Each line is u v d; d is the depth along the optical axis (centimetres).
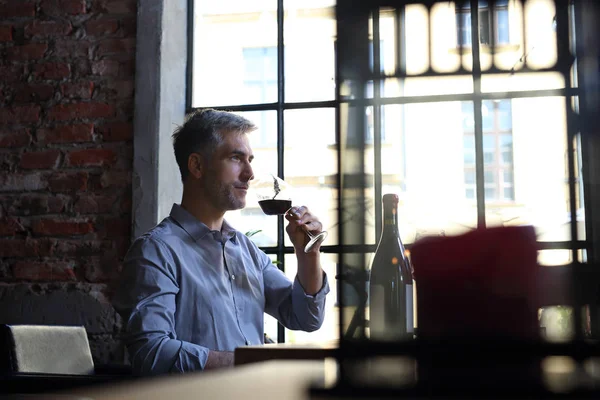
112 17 286
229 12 300
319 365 54
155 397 31
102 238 275
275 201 205
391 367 43
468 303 54
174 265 188
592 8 52
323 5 298
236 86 298
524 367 45
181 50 294
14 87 289
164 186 275
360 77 47
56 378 155
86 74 284
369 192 48
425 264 55
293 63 296
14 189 283
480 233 56
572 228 56
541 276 55
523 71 64
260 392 34
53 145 283
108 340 269
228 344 189
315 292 205
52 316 273
